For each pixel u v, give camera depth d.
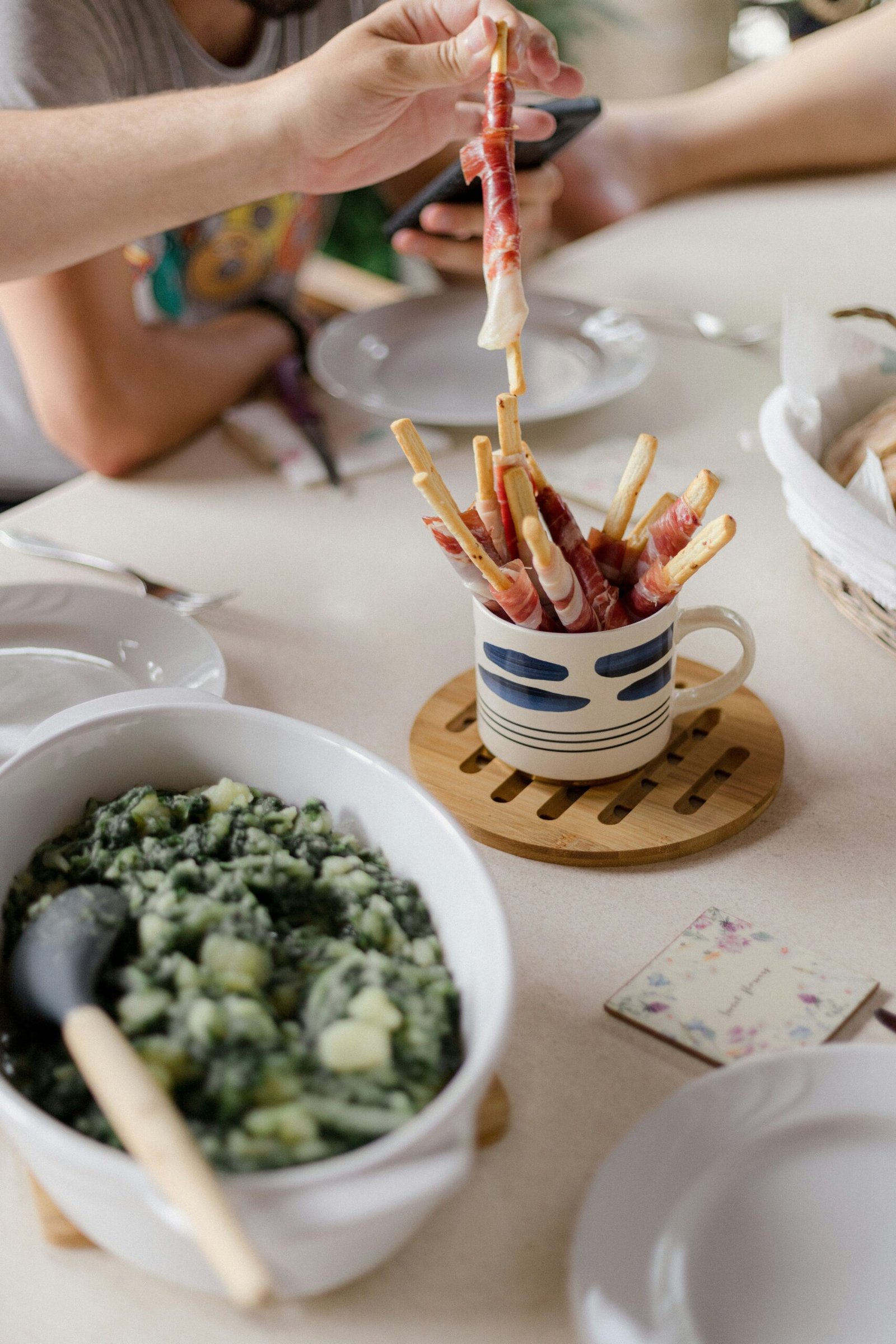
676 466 0.90
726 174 1.48
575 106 0.88
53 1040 0.38
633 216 1.47
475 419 0.93
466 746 0.63
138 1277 0.39
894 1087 0.41
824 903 0.53
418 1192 0.30
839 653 0.71
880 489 0.67
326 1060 0.35
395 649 0.72
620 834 0.56
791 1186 0.38
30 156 0.77
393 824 0.46
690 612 0.59
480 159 0.55
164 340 1.00
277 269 1.28
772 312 1.14
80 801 0.48
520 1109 0.44
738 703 0.66
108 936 0.39
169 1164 0.30
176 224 0.81
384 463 0.93
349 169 0.85
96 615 0.71
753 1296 0.36
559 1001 0.48
